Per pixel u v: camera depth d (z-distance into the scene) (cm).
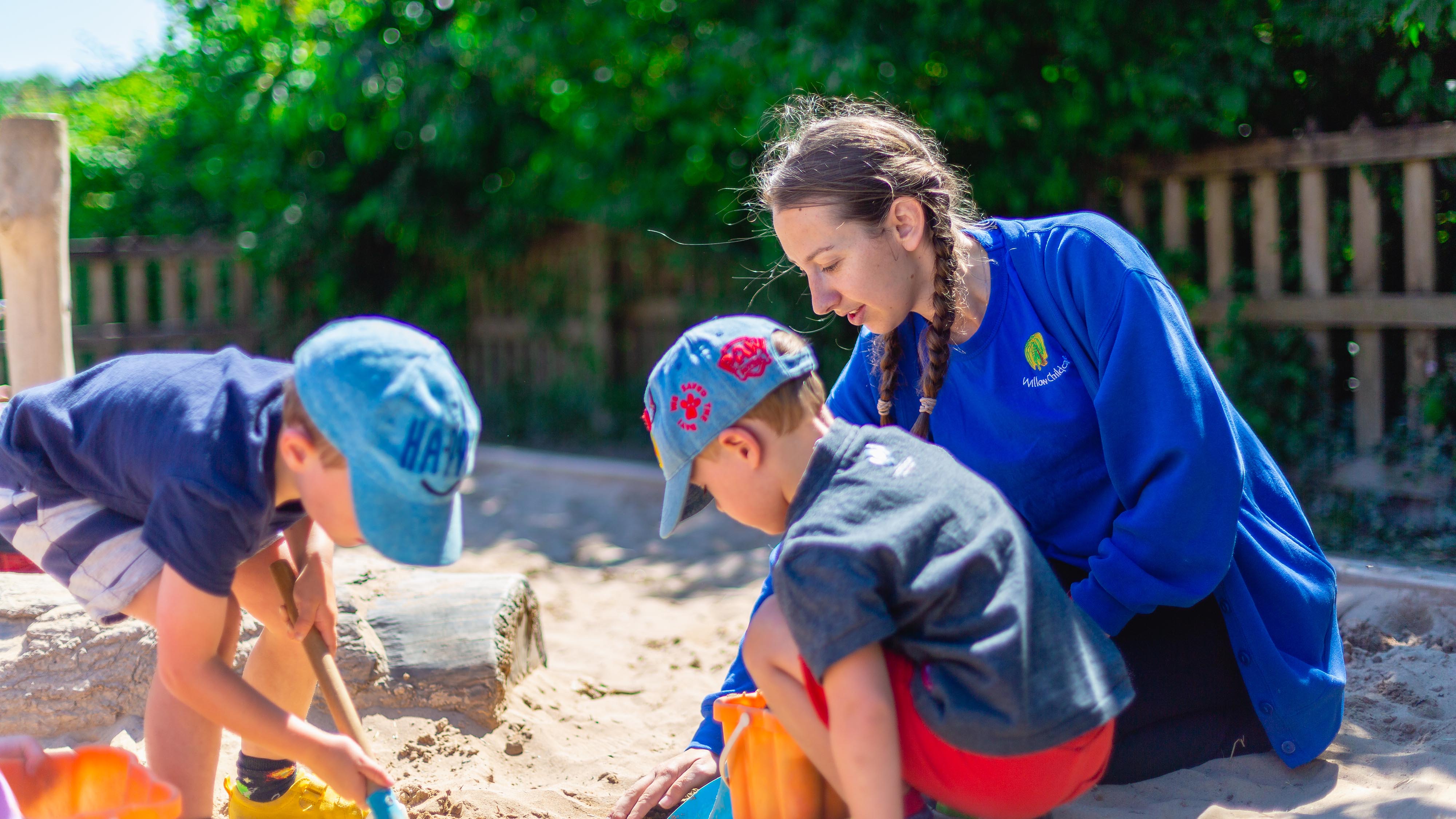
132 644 270
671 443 182
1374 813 209
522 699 293
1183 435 216
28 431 209
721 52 570
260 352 838
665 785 225
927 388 234
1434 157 448
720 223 684
